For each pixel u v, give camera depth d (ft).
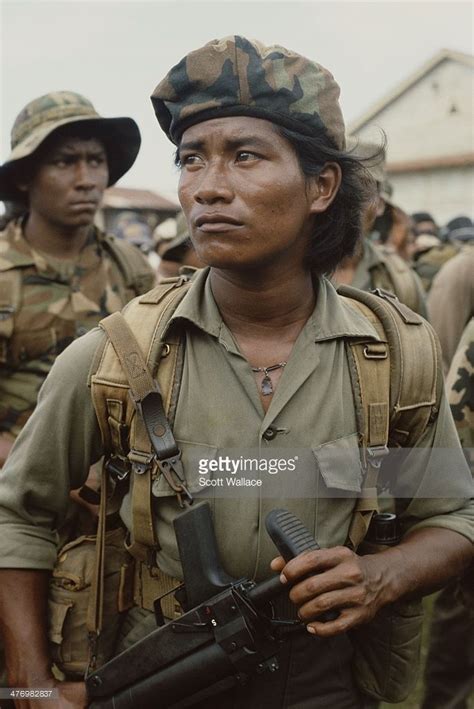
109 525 5.03
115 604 5.03
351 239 5.04
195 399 4.58
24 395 8.65
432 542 4.90
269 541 4.53
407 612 4.93
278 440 4.54
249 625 4.38
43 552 5.00
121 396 4.60
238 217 4.37
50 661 4.95
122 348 4.63
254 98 4.38
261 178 4.39
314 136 4.53
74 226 9.05
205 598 4.47
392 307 4.94
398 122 40.70
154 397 4.53
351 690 5.08
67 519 5.74
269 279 4.66
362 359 4.70
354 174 4.89
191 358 4.66
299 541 4.25
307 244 4.82
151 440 4.50
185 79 4.46
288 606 4.65
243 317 4.77
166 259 12.14
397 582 4.58
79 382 4.75
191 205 4.49
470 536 5.02
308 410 4.58
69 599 5.06
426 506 5.13
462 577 6.66
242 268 4.52
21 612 4.92
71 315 8.91
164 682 4.58
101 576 4.95
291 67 4.48
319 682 4.84
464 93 38.70
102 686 4.76
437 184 40.96
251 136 4.38
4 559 4.90
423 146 40.57
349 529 4.70
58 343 8.80
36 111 9.04
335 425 4.59
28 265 8.86
